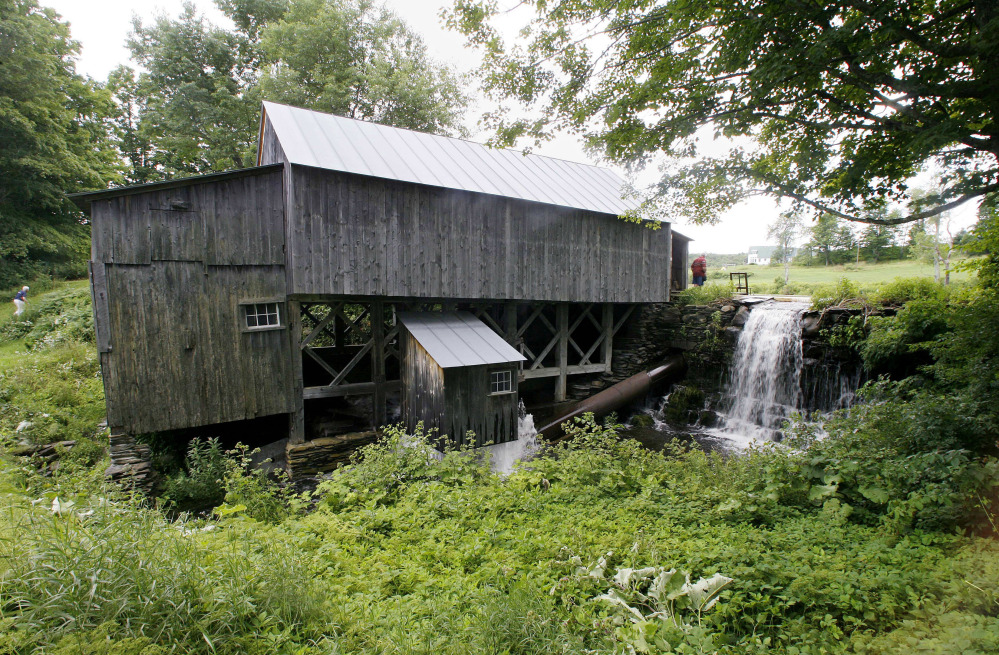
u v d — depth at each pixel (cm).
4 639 224
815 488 543
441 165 1259
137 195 914
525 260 1316
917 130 447
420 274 1157
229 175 984
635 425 1499
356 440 1135
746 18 468
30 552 277
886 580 351
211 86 2469
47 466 971
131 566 279
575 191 1466
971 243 706
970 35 407
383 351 1205
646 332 1714
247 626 291
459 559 441
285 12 2517
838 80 508
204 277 984
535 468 699
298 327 1091
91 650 225
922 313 952
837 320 1230
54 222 2541
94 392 1297
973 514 425
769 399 1378
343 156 1089
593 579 388
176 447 1074
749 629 338
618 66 606
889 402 646
